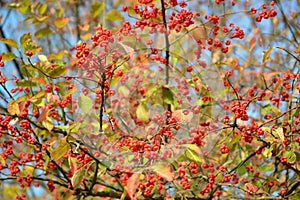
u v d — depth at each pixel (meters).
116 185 1.95
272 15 1.81
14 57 1.78
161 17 1.83
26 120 1.75
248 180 1.87
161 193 1.84
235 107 1.72
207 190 1.78
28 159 1.82
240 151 1.91
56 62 1.91
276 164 1.93
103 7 2.17
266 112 1.86
